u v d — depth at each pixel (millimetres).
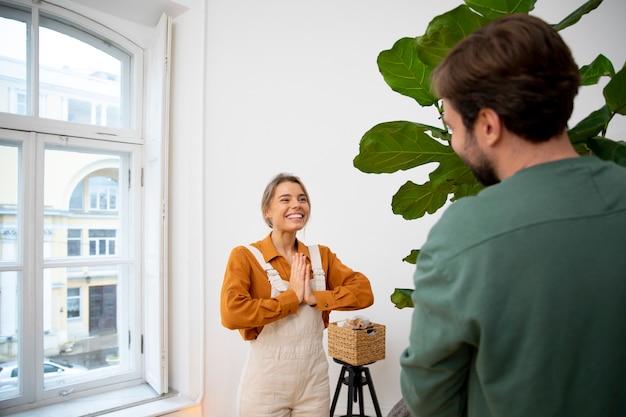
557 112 563
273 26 2949
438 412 665
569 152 598
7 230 2467
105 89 2906
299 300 1559
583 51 2385
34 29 2549
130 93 3020
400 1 2811
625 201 550
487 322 529
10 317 2461
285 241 1756
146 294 2926
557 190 552
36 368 2508
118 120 2967
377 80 2861
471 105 597
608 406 538
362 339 2391
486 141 609
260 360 1574
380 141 893
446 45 834
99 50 2879
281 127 2943
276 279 1650
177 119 2885
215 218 2789
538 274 521
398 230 2832
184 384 2760
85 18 2744
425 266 614
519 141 587
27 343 2475
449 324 572
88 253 2797
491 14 801
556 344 520
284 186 1723
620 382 549
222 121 2826
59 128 2617
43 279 2576
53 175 2650
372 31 2861
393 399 2816
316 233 2945
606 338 526
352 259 2898
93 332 2801
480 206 574
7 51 2494
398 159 936
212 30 2816
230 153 2838
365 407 2846
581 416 533
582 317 520
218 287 2785
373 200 2873
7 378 2445
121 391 2787
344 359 2445
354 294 1685
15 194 2500
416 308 659
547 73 546
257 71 2920
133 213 2957
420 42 832
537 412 535
